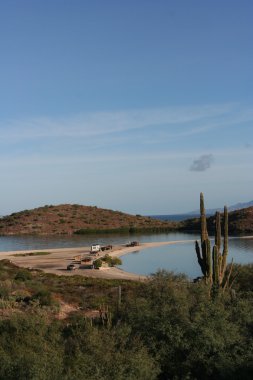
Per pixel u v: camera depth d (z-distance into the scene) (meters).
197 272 60.72
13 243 121.12
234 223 139.75
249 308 17.80
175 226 168.75
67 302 28.16
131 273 60.22
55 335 15.05
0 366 12.02
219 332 15.11
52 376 11.34
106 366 12.27
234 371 13.70
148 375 12.49
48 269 64.50
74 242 121.75
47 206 193.50
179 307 15.90
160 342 14.59
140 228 163.75
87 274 58.28
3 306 24.02
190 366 14.12
